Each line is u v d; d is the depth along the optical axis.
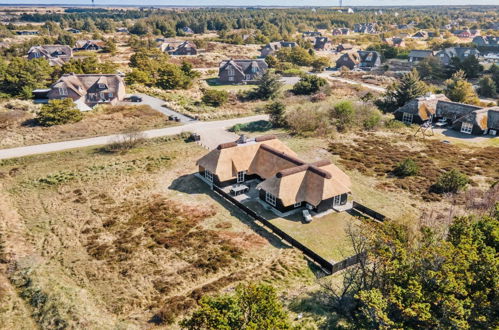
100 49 153.00
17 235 37.84
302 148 62.88
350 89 105.31
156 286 30.92
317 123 71.56
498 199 41.56
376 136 69.50
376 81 119.19
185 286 31.08
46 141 61.78
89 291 30.23
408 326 21.39
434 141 66.88
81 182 49.97
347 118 73.94
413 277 22.38
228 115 79.50
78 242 37.03
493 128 69.50
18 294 29.64
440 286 21.23
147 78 102.31
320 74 132.38
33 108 75.38
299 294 29.38
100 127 68.69
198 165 52.88
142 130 68.25
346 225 40.59
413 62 144.50
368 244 27.56
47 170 53.03
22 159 55.16
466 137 69.06
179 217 42.00
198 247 36.31
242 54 161.00
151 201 45.47
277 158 47.66
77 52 141.50
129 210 43.34
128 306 28.62
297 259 34.56
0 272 32.22
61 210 43.12
